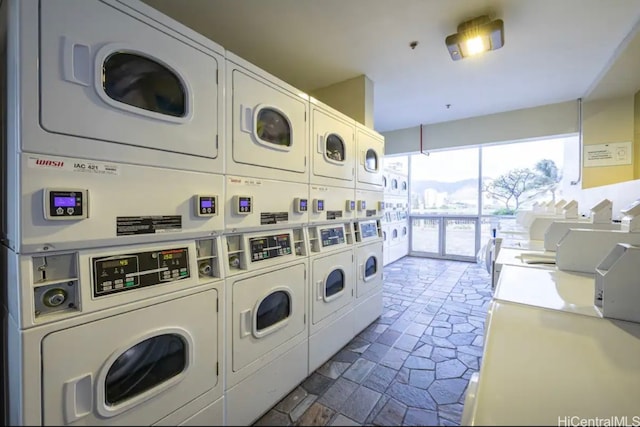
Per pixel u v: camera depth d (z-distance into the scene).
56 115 0.91
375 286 3.01
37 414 0.88
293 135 1.89
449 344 2.45
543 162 5.32
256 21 2.29
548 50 2.71
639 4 2.06
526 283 1.67
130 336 1.09
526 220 4.29
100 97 1.01
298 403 1.73
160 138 1.18
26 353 0.87
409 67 3.04
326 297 2.21
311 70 3.10
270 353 1.69
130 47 1.08
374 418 1.60
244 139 1.55
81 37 0.97
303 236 2.02
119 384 1.07
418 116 4.71
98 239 1.01
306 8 2.13
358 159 2.71
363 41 2.57
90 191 0.99
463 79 3.36
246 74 1.57
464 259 6.07
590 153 3.75
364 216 2.82
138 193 1.12
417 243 6.73
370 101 3.34
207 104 1.37
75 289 0.98
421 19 2.25
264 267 1.67
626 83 3.20
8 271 0.99
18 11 0.86
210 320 1.37
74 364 0.96
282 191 1.81
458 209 6.20
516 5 2.09
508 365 0.89
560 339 1.04
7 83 0.96
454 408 1.65
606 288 1.21
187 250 1.30
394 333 2.68
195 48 1.32
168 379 1.20
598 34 2.45
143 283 1.14
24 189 0.86
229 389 1.45
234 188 1.50
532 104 4.15
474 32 2.23
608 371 0.86
